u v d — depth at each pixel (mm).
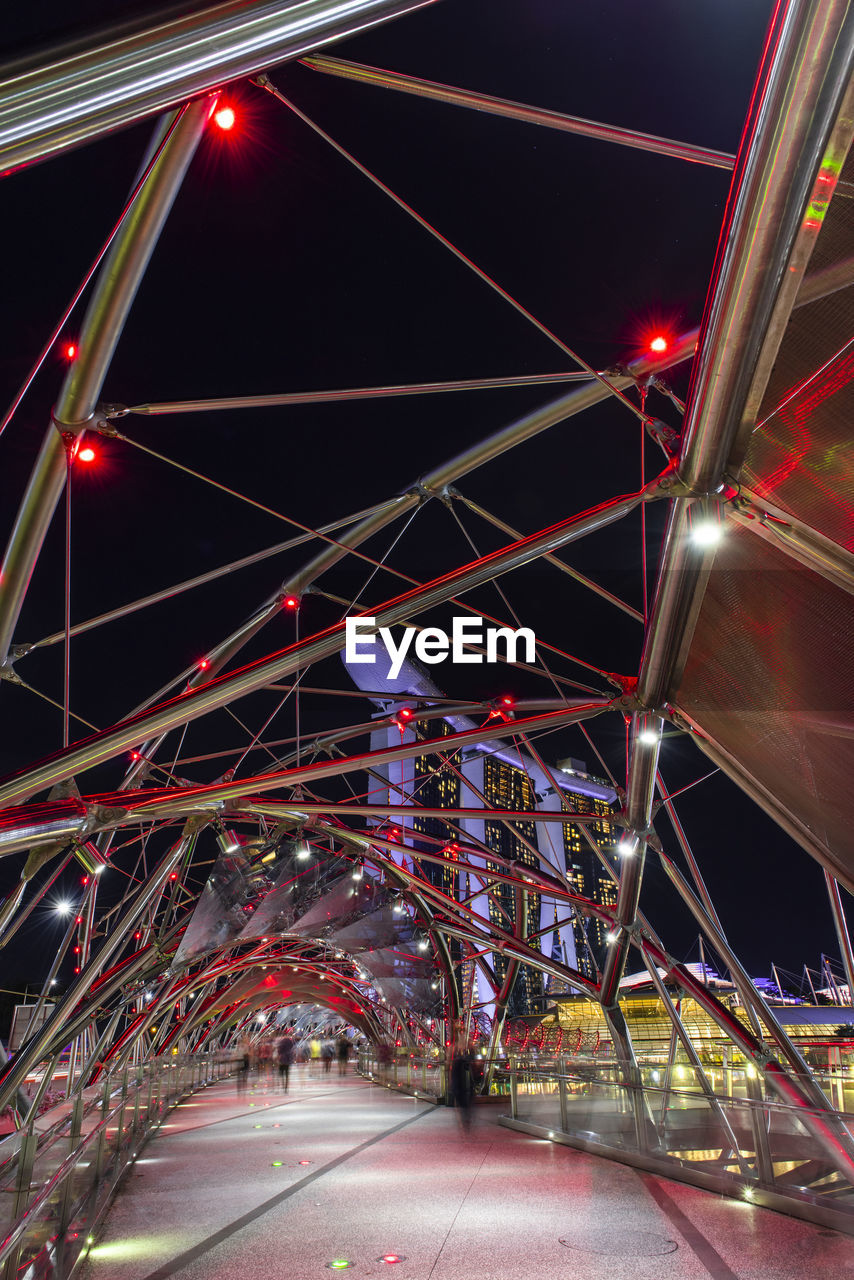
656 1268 10023
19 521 15500
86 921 25750
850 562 10516
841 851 15328
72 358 13250
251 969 68562
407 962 44344
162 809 15773
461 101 10430
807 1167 12594
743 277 7492
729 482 10945
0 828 13414
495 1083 35594
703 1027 69500
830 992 83750
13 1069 21234
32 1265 8156
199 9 3717
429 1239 11727
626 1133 18328
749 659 13719
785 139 6203
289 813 30125
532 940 38156
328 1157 20062
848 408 9461
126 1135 18656
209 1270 10430
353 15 4125
